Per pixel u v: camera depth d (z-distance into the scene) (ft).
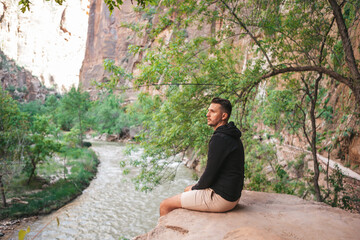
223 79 19.11
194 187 7.58
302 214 7.62
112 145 137.28
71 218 43.29
